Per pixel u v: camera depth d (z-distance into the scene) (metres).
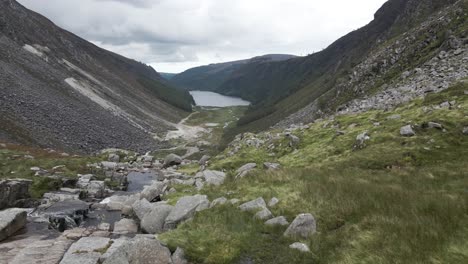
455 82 43.03
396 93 54.44
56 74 164.62
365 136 34.94
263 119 195.38
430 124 32.03
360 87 99.19
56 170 41.09
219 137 189.12
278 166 32.22
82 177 40.31
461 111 33.09
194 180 34.38
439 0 128.12
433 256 12.04
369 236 14.29
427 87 46.91
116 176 44.31
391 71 91.06
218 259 14.32
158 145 149.00
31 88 116.25
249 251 15.10
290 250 14.73
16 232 20.72
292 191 21.33
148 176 50.88
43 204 28.62
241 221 17.94
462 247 12.23
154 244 14.41
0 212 21.42
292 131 50.56
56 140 85.94
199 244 15.55
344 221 16.58
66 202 29.41
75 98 146.12
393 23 168.75
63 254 16.31
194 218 18.95
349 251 13.68
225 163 42.69
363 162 29.31
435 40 86.50
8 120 76.00
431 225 13.91
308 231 16.02
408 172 25.17
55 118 101.62
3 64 121.19
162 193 30.36
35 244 17.80
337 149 35.97
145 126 179.62
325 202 18.56
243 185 24.31
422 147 29.05
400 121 36.56
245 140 54.47
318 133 44.53
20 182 28.61
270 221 17.52
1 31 171.50
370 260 12.65
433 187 21.00
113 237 20.30
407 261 11.98
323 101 120.19
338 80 132.50
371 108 50.44
